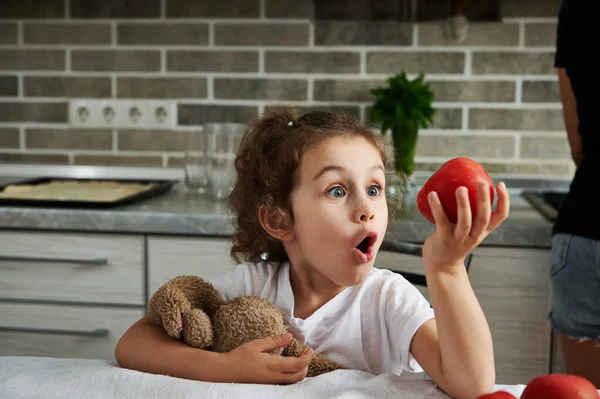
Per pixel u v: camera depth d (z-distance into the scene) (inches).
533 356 69.6
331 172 33.0
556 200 82.2
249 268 39.5
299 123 37.1
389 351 36.5
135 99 92.9
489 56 87.8
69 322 71.8
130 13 91.4
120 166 93.9
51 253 71.2
